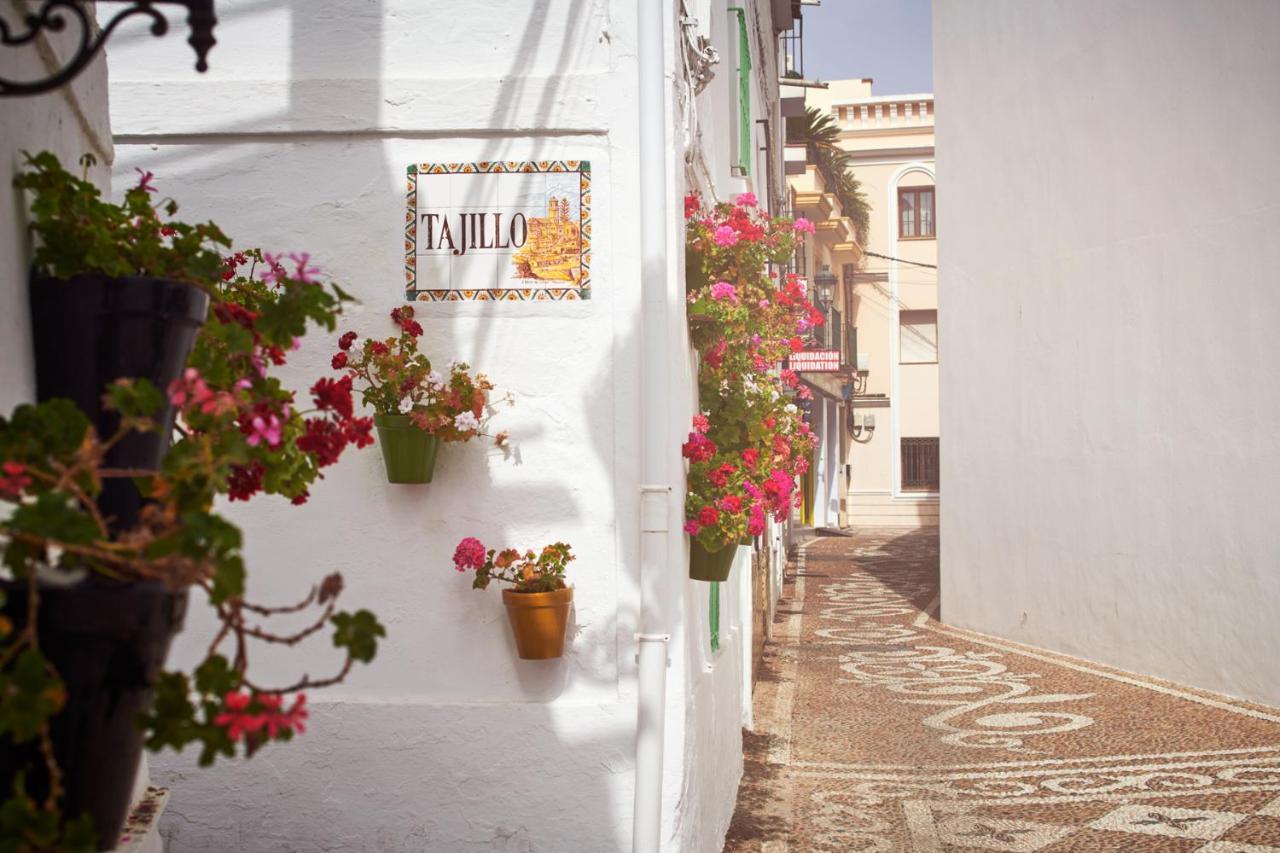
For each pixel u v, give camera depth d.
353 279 5.45
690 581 6.02
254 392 2.54
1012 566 15.48
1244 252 11.20
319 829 5.26
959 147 16.70
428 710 5.29
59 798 2.06
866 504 36.59
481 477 5.41
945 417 17.31
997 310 15.80
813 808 7.73
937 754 9.18
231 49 5.49
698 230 6.36
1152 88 12.48
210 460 2.13
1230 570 11.41
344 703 5.30
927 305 36.66
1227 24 11.32
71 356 2.51
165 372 2.54
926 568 24.45
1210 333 11.69
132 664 2.05
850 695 11.59
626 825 5.25
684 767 5.40
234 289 4.73
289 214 5.47
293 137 5.48
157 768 5.28
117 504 2.45
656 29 5.28
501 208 5.45
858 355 36.34
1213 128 11.58
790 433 7.20
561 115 5.43
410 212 5.46
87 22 2.04
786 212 24.06
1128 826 7.29
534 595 5.12
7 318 2.45
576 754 5.27
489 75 5.46
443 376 5.42
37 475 1.98
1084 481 13.91
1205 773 8.55
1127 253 13.01
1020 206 15.15
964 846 6.93
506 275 5.43
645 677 5.11
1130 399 13.01
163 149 5.50
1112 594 13.37
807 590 21.05
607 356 5.41
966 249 16.58
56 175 2.58
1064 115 14.10
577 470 5.39
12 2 2.62
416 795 5.27
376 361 5.24
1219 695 11.50
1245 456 11.20
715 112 8.42
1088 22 13.54
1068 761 8.95
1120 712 10.73
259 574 5.39
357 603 5.39
